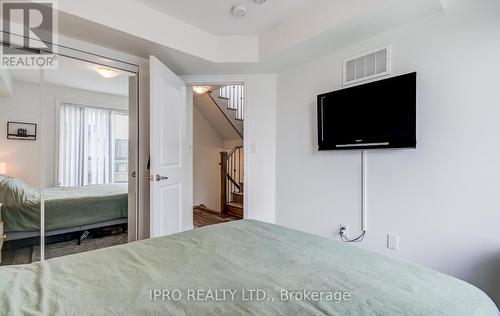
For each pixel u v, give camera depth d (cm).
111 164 297
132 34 205
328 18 199
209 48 258
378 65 208
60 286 81
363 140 212
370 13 178
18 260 221
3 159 218
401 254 195
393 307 70
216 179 557
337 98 231
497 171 152
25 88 223
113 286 81
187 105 335
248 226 152
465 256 164
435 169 177
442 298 75
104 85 283
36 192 229
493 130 154
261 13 222
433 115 178
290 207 288
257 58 263
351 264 99
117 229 308
